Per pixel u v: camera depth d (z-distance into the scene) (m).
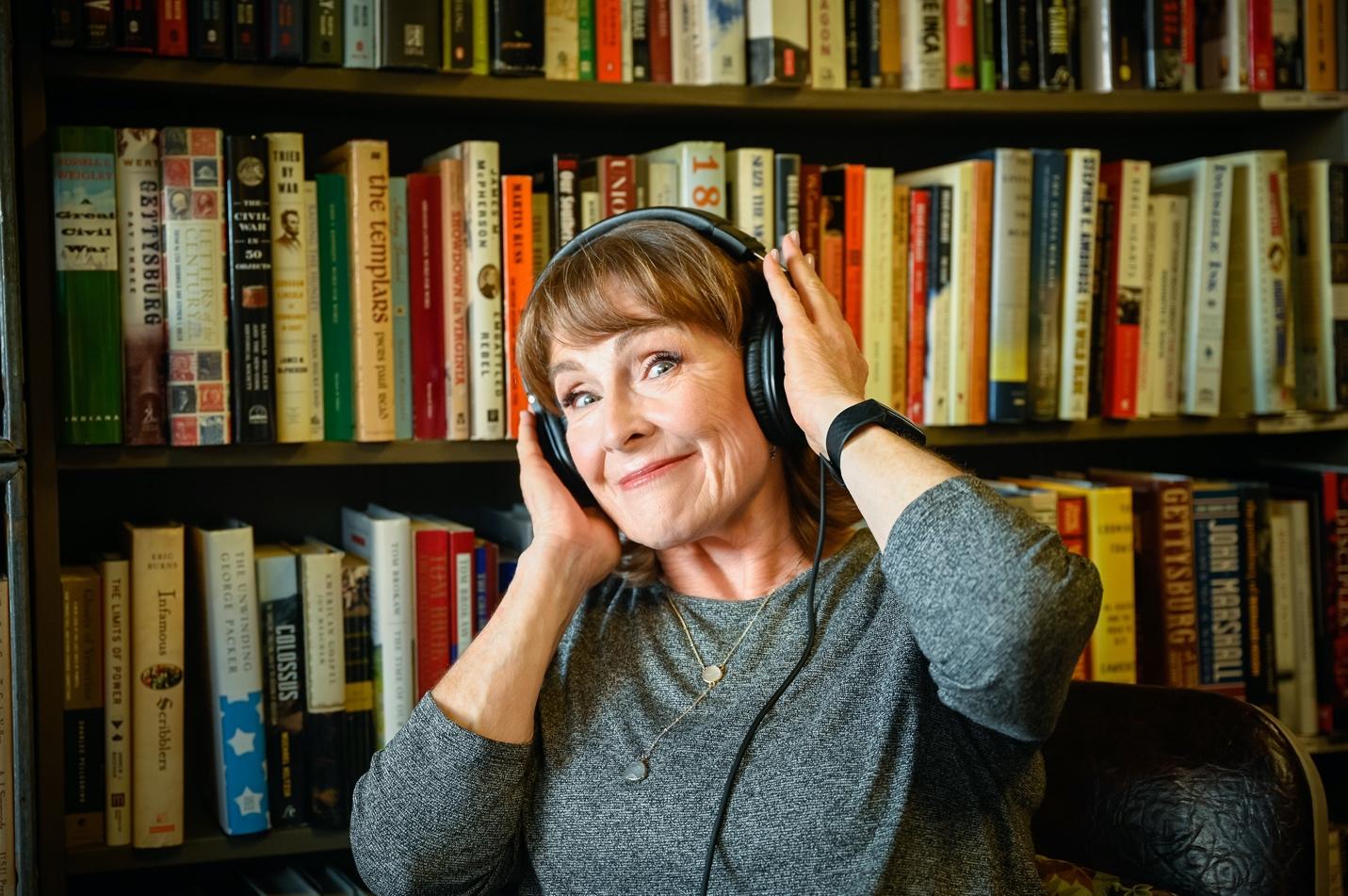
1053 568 0.87
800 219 1.55
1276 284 1.69
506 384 1.47
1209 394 1.71
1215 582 1.70
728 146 1.82
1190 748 1.12
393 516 1.52
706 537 1.10
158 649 1.38
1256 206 1.69
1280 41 1.73
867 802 0.96
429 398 1.47
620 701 1.05
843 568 1.08
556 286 1.06
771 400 1.04
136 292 1.34
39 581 1.31
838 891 0.95
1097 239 1.67
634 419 1.03
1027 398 1.64
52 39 1.28
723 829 0.97
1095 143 1.96
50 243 1.31
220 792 1.41
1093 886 1.13
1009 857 1.00
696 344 1.04
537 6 1.46
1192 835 1.09
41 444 1.30
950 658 0.88
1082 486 1.69
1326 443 1.88
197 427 1.36
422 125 1.71
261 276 1.37
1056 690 0.88
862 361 1.07
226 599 1.40
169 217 1.34
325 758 1.44
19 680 1.25
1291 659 1.74
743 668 1.04
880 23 1.60
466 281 1.46
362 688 1.46
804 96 1.56
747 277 1.08
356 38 1.41
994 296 1.62
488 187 1.45
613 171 1.50
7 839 1.26
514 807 1.02
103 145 1.32
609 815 1.00
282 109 1.59
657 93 1.52
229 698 1.40
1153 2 1.67
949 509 0.90
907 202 1.61
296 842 1.43
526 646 1.04
